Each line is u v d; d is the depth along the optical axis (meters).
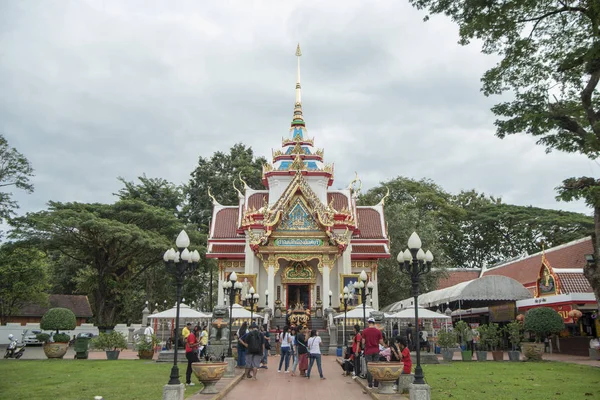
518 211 65.94
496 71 21.23
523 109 21.19
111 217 52.50
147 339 31.38
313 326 38.47
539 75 21.08
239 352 23.52
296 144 49.19
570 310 29.83
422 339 32.78
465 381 18.72
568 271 31.98
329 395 16.19
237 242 47.50
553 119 19.95
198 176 68.88
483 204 71.81
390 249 50.16
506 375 20.67
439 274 48.53
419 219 53.03
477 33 20.48
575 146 20.52
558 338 33.56
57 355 30.80
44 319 34.56
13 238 45.75
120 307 56.47
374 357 16.98
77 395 15.69
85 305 61.75
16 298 47.88
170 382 13.83
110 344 30.55
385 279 50.97
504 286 33.94
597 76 19.34
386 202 65.88
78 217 47.19
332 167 50.41
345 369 21.69
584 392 15.96
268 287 41.41
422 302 40.06
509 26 19.91
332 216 42.62
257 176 67.62
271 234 42.09
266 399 15.44
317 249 41.69
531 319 28.00
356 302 40.50
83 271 57.69
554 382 18.41
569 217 61.38
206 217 66.75
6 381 19.19
